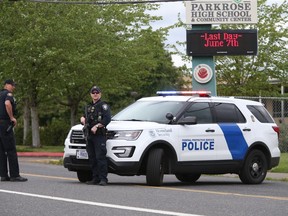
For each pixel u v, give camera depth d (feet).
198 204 34.09
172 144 45.16
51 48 113.19
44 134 148.97
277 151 52.60
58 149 123.65
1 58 113.70
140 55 141.79
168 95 50.39
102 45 123.75
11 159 45.65
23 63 113.70
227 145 48.32
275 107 123.54
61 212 30.71
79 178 47.21
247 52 81.25
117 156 43.60
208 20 81.00
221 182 52.60
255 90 130.72
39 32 111.04
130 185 44.98
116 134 44.01
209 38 81.25
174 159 45.37
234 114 49.78
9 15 113.09
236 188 45.57
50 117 201.05
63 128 147.74
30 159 92.07
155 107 47.62
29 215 29.94
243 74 132.77
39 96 124.47
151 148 44.50
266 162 51.49
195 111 47.47
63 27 113.60
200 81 81.76
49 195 36.91
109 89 133.59
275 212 31.76
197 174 51.52
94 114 43.52
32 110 126.11
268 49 132.16
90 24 120.57
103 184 43.73
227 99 50.03
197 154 46.57
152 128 44.57
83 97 134.51
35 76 116.37
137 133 43.96
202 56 81.92
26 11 114.21
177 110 46.75
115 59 125.90
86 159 45.06
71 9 116.88
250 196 38.83
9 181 45.70
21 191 38.81
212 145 47.47
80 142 45.57
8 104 44.96
